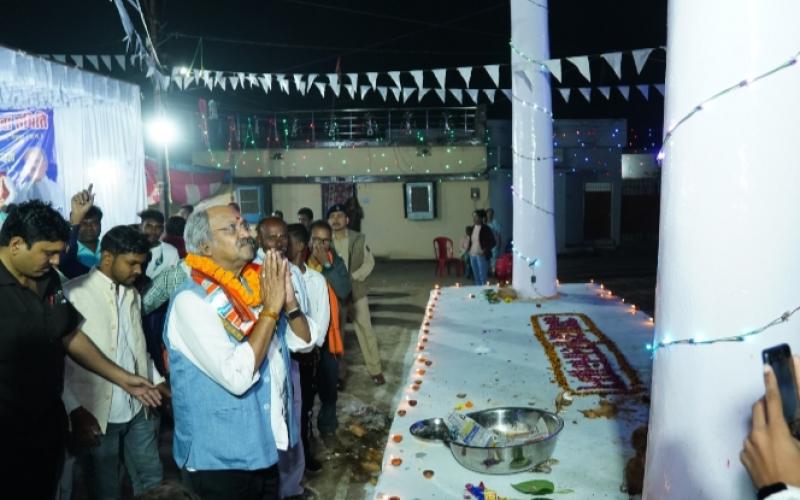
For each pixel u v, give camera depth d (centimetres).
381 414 587
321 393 511
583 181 2028
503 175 1980
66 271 447
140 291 401
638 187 2366
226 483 279
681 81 203
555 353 584
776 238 189
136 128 836
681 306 207
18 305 278
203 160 1922
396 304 1189
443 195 1936
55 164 676
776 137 188
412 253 1956
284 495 417
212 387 276
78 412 340
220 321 272
